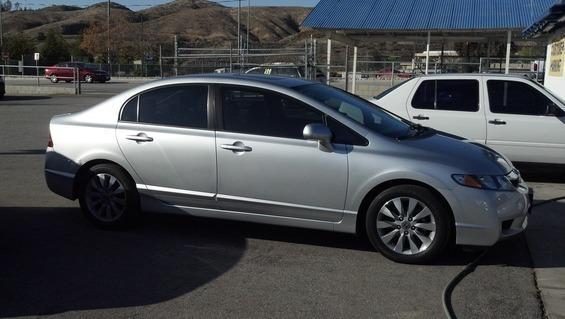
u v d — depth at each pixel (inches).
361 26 775.7
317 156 217.5
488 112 360.2
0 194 316.2
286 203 223.5
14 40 2711.6
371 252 227.3
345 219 218.4
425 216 209.6
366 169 212.5
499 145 358.0
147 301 182.5
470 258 220.5
